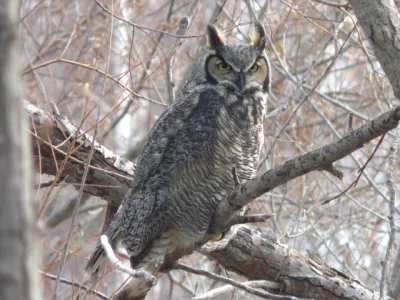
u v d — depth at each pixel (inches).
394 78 283.7
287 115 594.2
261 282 402.6
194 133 369.7
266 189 291.9
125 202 390.9
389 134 583.2
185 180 369.7
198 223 373.4
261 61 393.4
